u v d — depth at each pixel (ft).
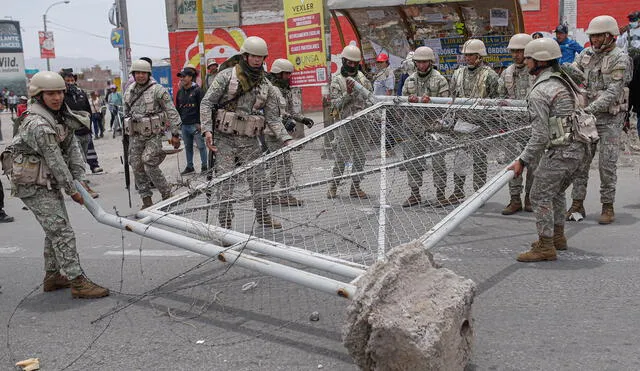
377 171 18.88
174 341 13.98
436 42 36.96
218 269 19.29
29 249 22.98
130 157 26.63
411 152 20.72
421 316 10.09
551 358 12.30
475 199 14.52
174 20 70.33
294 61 43.16
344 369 12.25
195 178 19.40
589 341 12.98
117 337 14.37
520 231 21.98
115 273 19.34
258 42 20.31
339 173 20.26
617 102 21.27
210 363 12.78
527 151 16.62
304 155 20.75
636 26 37.17
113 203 30.86
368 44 39.91
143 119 25.79
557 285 16.33
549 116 17.17
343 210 19.27
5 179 42.04
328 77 41.75
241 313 15.55
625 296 15.37
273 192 18.61
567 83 17.19
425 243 12.90
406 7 36.52
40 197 16.42
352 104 27.86
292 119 25.91
